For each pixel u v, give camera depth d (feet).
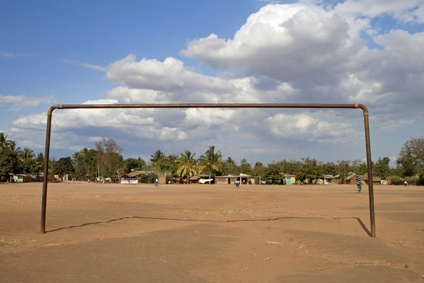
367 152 37.78
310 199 104.83
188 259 25.86
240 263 25.22
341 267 23.90
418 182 258.57
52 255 26.53
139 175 341.21
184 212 65.36
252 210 70.74
